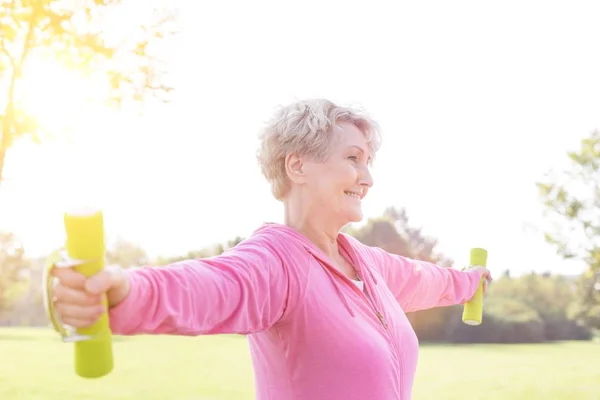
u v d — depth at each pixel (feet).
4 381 40.40
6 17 15.23
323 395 5.60
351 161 6.22
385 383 5.78
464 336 92.43
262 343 5.88
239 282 4.87
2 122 15.25
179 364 49.90
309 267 5.75
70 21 15.71
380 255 7.79
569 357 64.90
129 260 71.15
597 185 70.28
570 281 109.50
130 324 3.97
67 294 3.61
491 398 39.45
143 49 16.22
